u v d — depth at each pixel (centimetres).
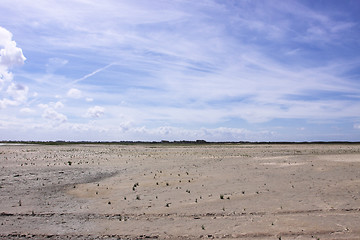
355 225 1110
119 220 1230
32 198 1623
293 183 1972
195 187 1914
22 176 2322
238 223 1161
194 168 2883
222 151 5928
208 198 1591
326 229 1074
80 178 2295
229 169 2762
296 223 1145
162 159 3919
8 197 1641
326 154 4606
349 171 2455
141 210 1374
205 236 1031
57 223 1195
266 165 3033
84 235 1062
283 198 1553
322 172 2436
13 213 1328
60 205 1479
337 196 1568
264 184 1961
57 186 1969
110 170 2753
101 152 5459
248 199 1549
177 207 1417
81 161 3572
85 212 1352
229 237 1020
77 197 1664
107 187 1941
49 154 4694
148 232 1082
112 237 1042
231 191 1759
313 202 1458
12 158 3841
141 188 1906
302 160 3481
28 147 7362
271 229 1084
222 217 1248
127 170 2766
